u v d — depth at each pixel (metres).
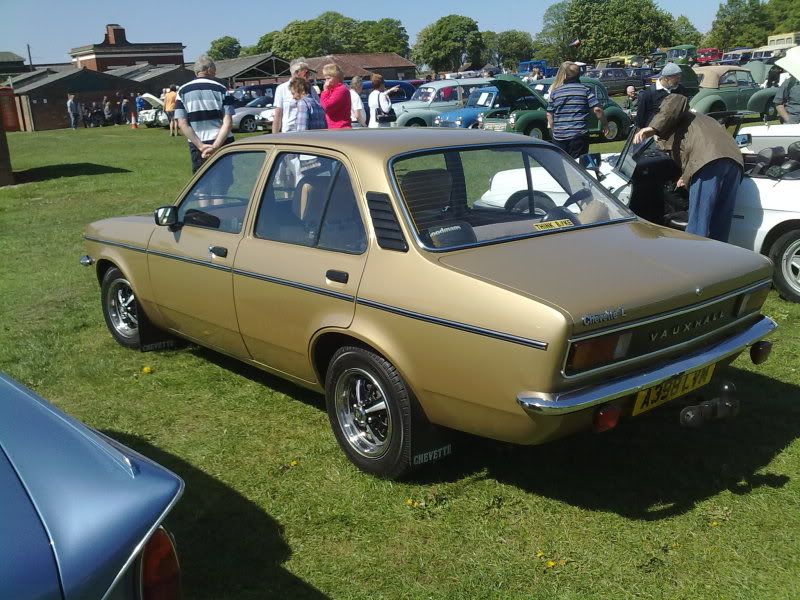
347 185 3.76
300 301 3.84
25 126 50.81
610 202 4.21
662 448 3.95
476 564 3.08
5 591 1.54
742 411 4.32
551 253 3.45
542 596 2.88
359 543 3.25
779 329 5.52
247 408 4.62
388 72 79.19
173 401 4.75
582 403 2.94
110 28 80.44
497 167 3.95
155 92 55.38
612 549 3.14
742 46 108.31
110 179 16.19
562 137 9.71
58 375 5.21
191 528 3.40
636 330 3.12
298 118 8.53
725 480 3.62
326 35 128.25
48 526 1.70
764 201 6.04
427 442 3.51
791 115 9.91
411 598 2.90
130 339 5.61
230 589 2.99
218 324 4.50
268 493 3.66
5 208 12.97
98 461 1.94
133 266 5.16
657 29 100.00
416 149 3.79
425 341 3.28
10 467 1.84
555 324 2.89
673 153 5.91
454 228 3.51
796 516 3.33
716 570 2.99
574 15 103.25
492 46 139.38
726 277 3.46
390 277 3.42
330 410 3.86
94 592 1.64
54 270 8.34
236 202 4.41
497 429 3.16
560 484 3.63
